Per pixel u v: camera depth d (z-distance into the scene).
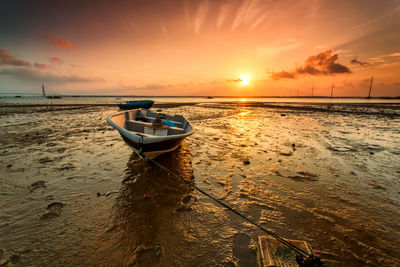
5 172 5.67
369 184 5.16
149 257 2.88
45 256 2.88
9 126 13.30
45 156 7.10
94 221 3.65
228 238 3.27
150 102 28.41
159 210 4.00
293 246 2.78
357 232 3.40
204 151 7.92
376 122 16.61
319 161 6.82
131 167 6.16
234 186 5.02
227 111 27.41
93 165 6.30
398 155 7.48
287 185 5.09
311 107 35.72
